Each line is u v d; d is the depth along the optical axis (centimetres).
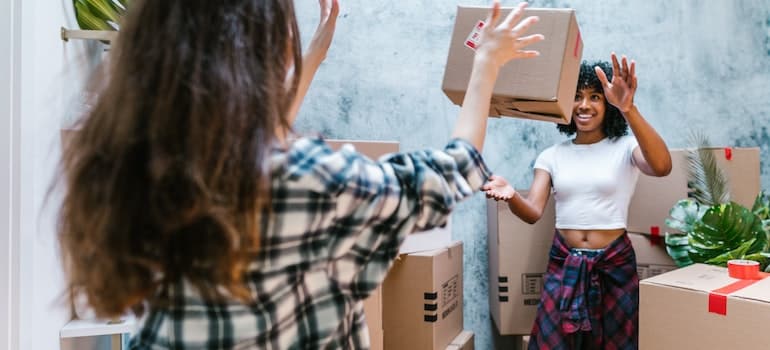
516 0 254
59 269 162
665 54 256
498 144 257
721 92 258
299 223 62
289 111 69
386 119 253
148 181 56
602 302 197
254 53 64
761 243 189
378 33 253
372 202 64
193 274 58
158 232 56
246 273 61
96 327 162
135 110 58
